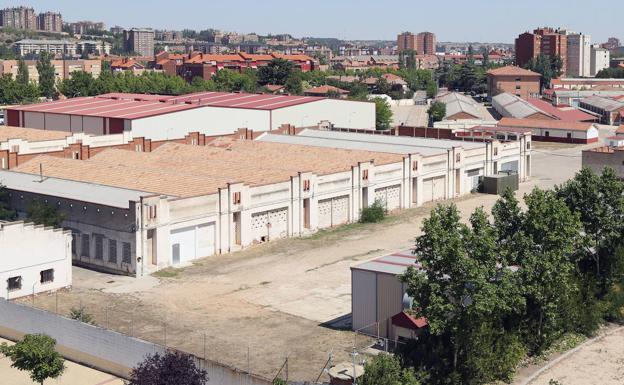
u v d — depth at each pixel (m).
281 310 61.78
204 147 109.81
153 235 72.31
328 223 89.69
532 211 52.59
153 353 47.03
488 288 46.38
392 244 81.88
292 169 96.81
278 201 83.44
